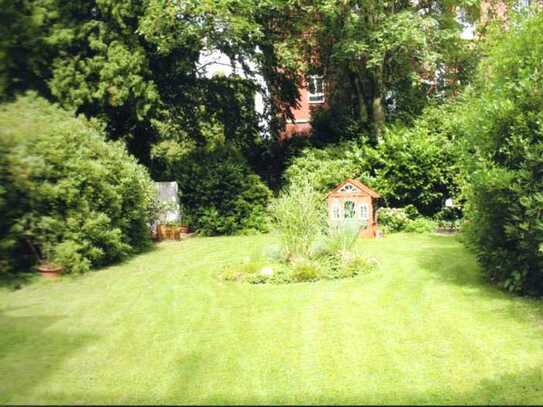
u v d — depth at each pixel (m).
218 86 18.09
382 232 13.89
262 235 14.55
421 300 6.91
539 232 6.42
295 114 22.92
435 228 14.59
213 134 19.70
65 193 9.09
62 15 13.91
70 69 13.58
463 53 16.59
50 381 4.48
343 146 16.58
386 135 15.43
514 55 7.05
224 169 15.02
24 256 9.47
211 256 11.01
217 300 7.18
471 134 7.38
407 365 4.74
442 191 15.12
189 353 5.14
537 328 5.69
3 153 8.68
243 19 13.96
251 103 18.75
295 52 16.56
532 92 6.59
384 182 15.02
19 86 13.31
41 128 9.39
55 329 6.00
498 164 6.90
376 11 15.23
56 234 9.12
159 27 13.38
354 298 7.09
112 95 13.95
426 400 4.04
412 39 14.50
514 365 4.70
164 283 8.40
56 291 8.00
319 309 6.59
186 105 18.19
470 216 7.62
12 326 6.13
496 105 6.81
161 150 19.66
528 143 6.51
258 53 16.73
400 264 9.50
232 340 5.50
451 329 5.71
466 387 4.27
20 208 8.91
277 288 7.81
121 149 11.73
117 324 6.17
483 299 6.89
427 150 14.48
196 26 14.07
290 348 5.23
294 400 4.08
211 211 14.79
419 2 16.56
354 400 4.06
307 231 9.30
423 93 17.67
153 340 5.56
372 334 5.59
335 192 13.41
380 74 16.73
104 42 14.20
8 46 12.42
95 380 4.50
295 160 16.31
